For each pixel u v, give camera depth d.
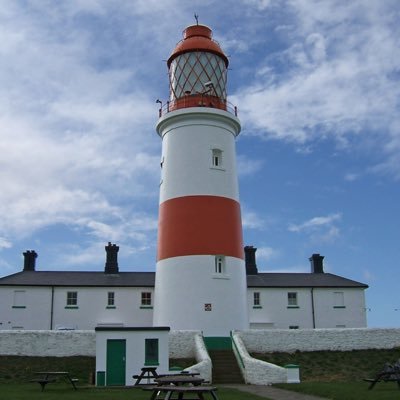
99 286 36.00
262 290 38.19
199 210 27.34
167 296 26.89
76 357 24.77
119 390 18.23
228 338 26.02
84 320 35.47
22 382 21.56
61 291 35.72
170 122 29.09
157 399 15.23
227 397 16.14
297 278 40.19
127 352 21.66
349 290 39.03
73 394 16.56
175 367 21.88
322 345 26.58
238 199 29.06
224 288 26.62
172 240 27.38
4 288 35.22
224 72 30.39
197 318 26.08
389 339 27.23
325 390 17.14
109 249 38.94
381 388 17.70
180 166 28.23
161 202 28.86
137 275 38.31
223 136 28.97
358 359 25.50
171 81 30.28
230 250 27.31
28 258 38.69
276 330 26.42
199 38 30.08
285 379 21.22
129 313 35.94
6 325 34.75
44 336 25.00
